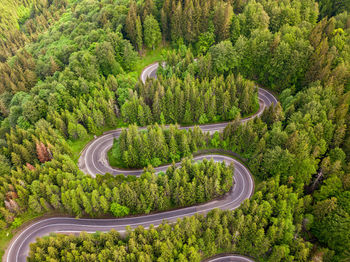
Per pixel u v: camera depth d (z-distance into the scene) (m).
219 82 114.31
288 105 103.31
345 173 77.81
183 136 96.81
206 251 73.75
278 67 117.62
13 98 123.44
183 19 139.12
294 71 113.00
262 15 131.12
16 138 97.69
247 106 112.94
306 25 126.50
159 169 99.50
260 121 95.69
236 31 133.38
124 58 137.00
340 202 70.62
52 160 89.38
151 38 145.12
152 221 84.06
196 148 100.69
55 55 144.75
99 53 129.25
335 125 85.38
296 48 113.56
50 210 86.94
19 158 92.56
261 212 72.56
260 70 127.88
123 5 162.38
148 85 114.38
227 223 73.88
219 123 115.06
